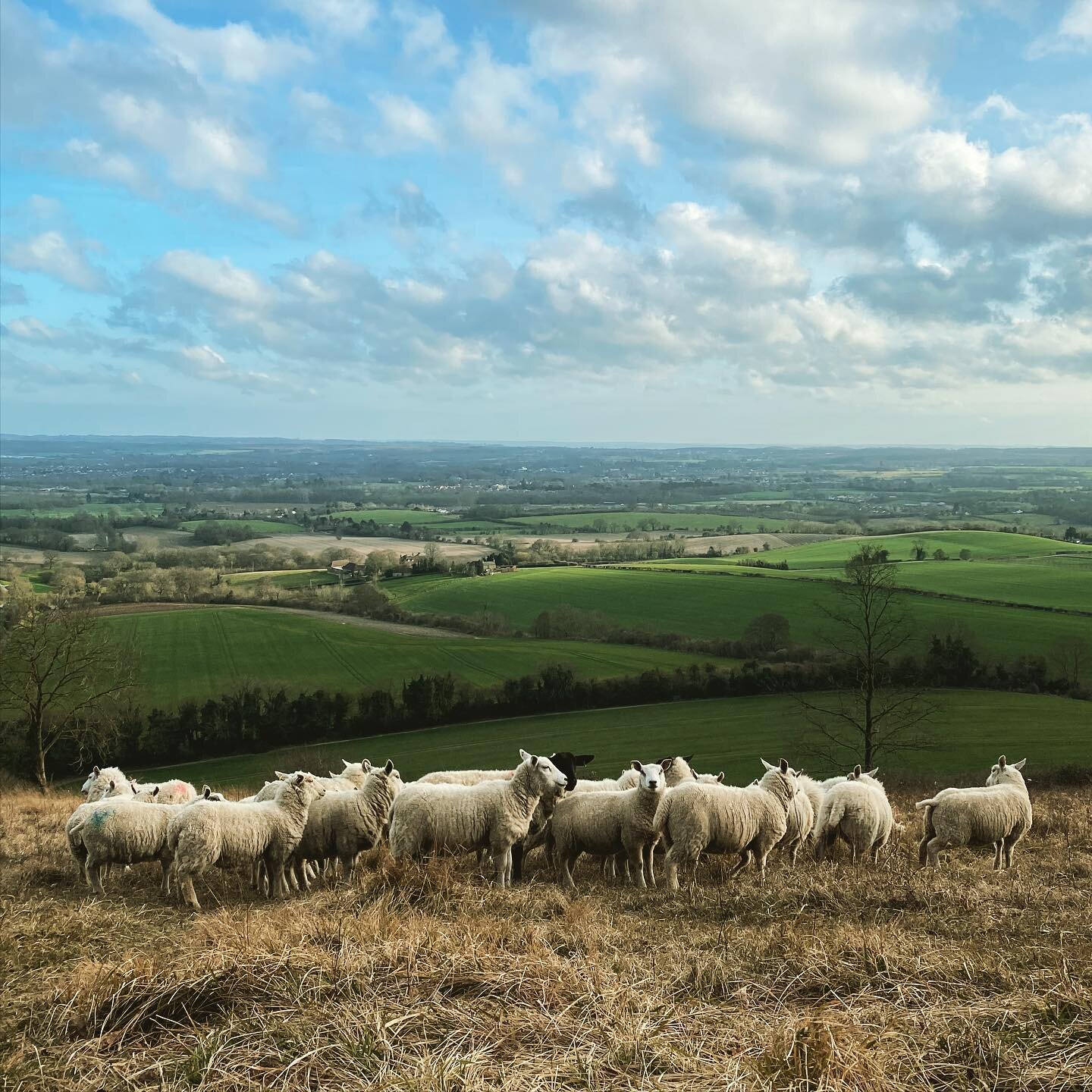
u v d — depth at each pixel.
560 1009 7.27
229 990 7.53
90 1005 7.40
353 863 15.52
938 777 40.53
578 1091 6.12
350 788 18.91
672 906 12.06
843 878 13.68
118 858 14.21
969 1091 6.19
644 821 14.50
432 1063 6.32
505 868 14.43
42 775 40.03
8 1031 7.12
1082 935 9.48
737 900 11.94
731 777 44.56
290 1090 6.13
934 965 8.12
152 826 14.41
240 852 13.79
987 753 44.81
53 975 8.31
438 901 11.34
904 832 20.20
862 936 8.92
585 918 10.24
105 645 43.91
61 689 42.34
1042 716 51.50
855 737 48.75
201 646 75.12
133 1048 6.84
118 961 8.71
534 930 9.41
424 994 7.48
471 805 14.32
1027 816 16.41
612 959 8.54
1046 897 11.92
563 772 14.99
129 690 50.38
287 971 7.76
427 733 56.75
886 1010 7.30
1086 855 16.23
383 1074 6.18
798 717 54.72
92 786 20.31
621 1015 7.13
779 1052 6.38
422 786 14.62
